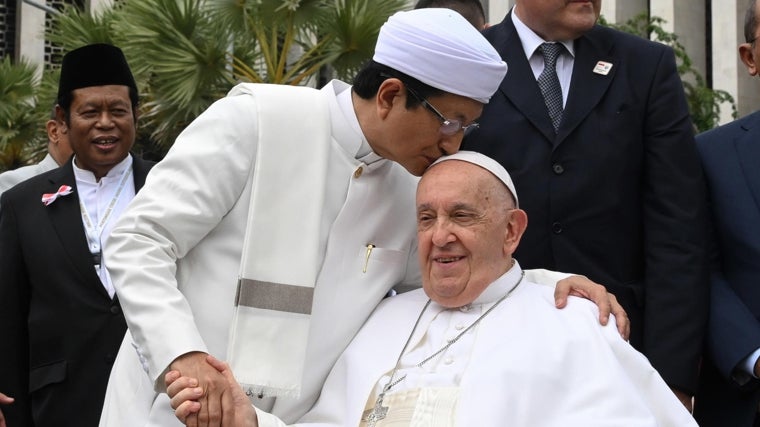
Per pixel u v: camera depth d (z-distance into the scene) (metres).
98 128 7.36
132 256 4.64
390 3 16.58
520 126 5.69
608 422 4.59
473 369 4.80
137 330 4.55
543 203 5.59
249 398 4.80
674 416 4.86
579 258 5.57
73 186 7.23
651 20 18.86
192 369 4.44
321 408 5.04
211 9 16.83
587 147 5.62
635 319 5.66
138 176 7.58
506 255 5.18
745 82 21.36
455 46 4.74
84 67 7.43
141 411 4.85
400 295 5.37
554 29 5.73
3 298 6.88
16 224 7.04
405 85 4.82
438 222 5.00
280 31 17.84
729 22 21.31
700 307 5.53
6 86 21.05
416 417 4.70
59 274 6.83
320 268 5.02
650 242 5.66
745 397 5.75
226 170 4.82
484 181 5.02
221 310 4.84
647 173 5.73
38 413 6.69
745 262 5.83
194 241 4.82
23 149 21.50
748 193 5.89
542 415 4.67
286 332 4.82
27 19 30.02
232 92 5.19
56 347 6.74
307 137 4.98
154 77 17.16
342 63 16.78
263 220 4.86
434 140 4.92
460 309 5.16
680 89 5.81
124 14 16.92
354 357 5.07
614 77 5.76
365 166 5.08
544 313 5.04
